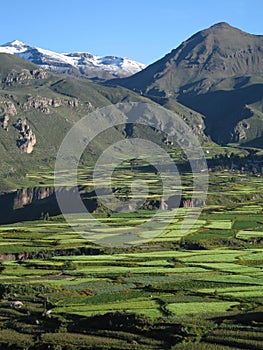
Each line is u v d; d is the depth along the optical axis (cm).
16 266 15038
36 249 16938
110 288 12262
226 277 13138
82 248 17000
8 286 12425
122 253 16500
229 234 18725
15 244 17662
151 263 15000
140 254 16200
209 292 11688
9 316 10769
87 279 13350
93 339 9125
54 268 14675
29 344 9194
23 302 11525
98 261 15300
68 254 16700
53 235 19038
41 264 15025
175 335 8919
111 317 9844
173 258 15562
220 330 8975
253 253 16325
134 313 9925
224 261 15188
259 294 11456
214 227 19825
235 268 14262
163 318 9688
